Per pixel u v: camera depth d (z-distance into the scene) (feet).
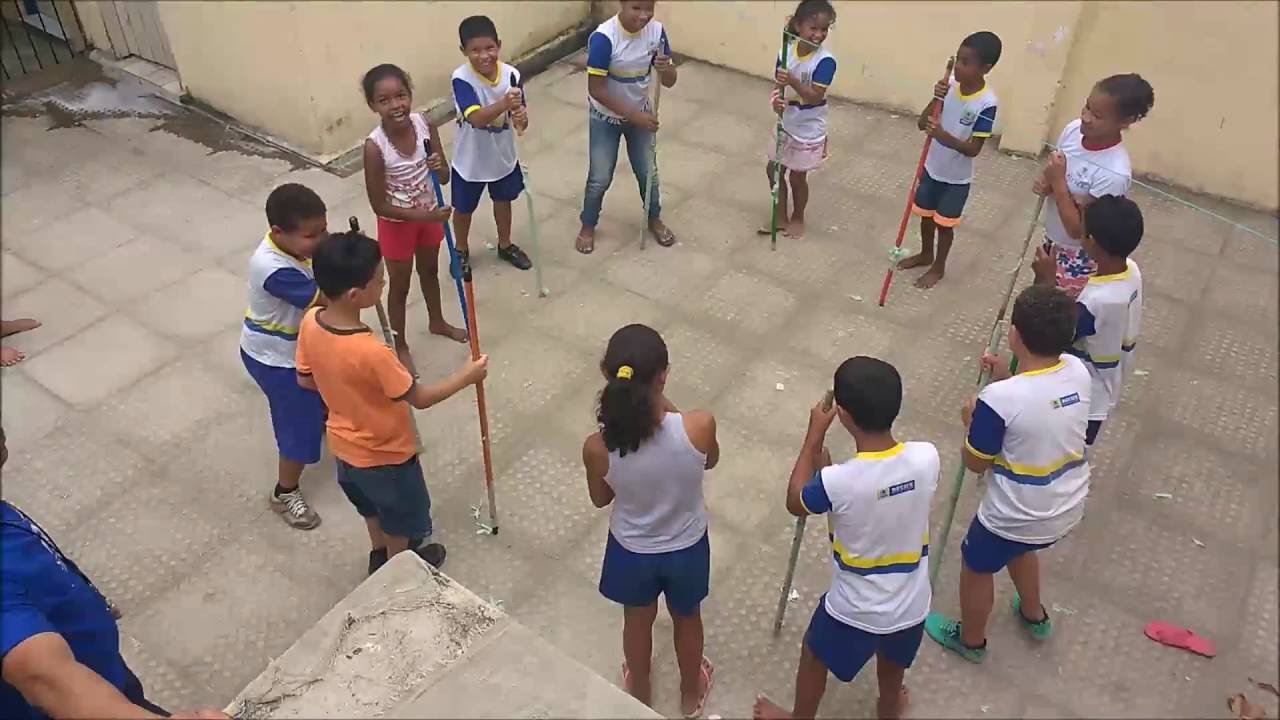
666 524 9.18
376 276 9.80
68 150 21.30
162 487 13.39
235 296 17.02
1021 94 16.66
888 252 18.04
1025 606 11.27
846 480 8.73
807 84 16.76
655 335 8.64
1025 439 9.52
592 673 6.73
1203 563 12.45
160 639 11.43
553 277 17.67
